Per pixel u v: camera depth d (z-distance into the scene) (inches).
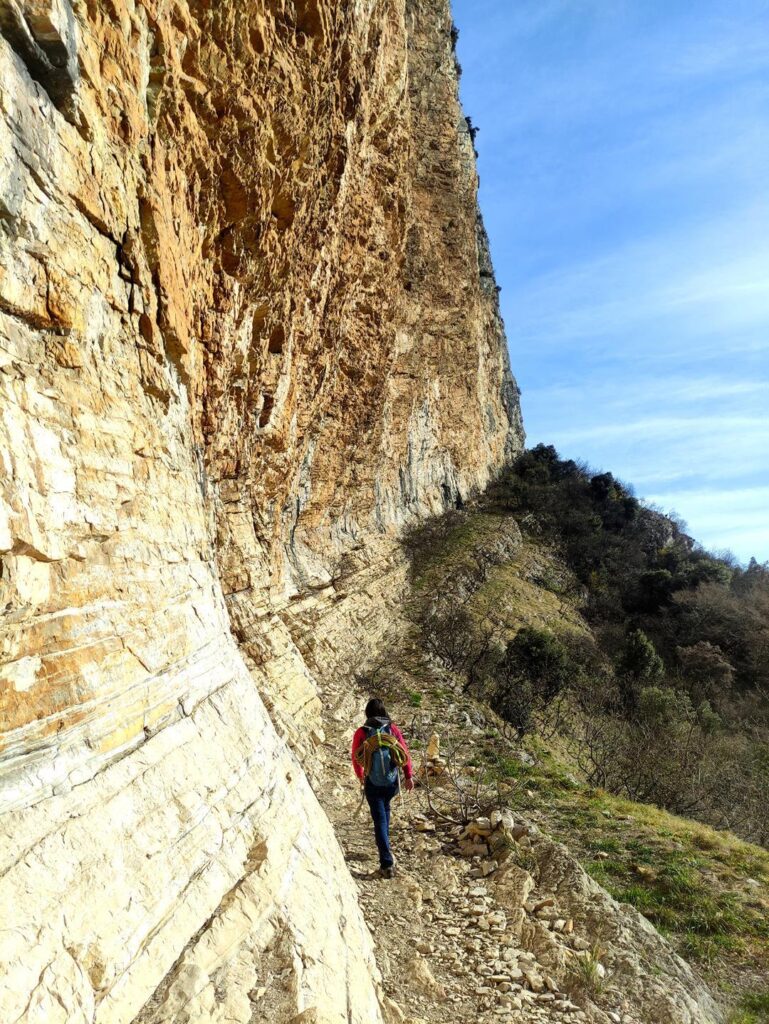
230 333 251.8
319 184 316.2
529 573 1402.6
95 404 123.8
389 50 517.0
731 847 304.3
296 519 478.6
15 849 84.8
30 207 99.7
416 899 208.8
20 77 97.7
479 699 558.6
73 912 88.7
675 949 220.4
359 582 615.5
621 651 1106.1
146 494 149.6
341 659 490.6
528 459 2374.5
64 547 104.4
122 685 119.9
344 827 260.4
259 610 321.1
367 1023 130.0
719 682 1244.5
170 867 112.3
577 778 442.3
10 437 91.0
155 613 142.0
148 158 155.2
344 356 523.8
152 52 158.1
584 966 181.8
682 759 530.0
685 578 1722.4
